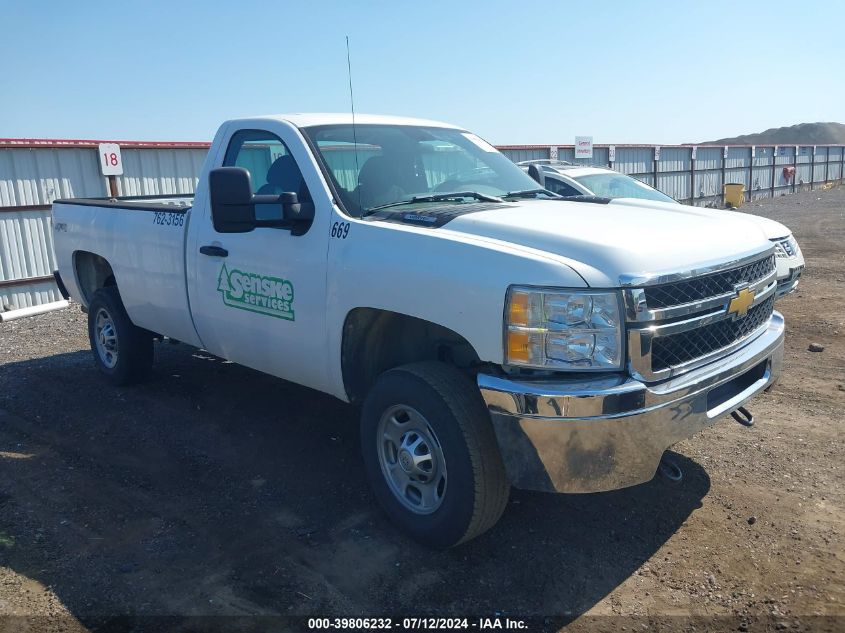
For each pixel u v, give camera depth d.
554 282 3.13
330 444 5.08
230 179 3.93
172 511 4.17
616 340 3.12
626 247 3.24
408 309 3.58
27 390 6.49
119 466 4.79
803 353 7.09
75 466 4.81
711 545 3.70
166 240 5.30
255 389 6.28
